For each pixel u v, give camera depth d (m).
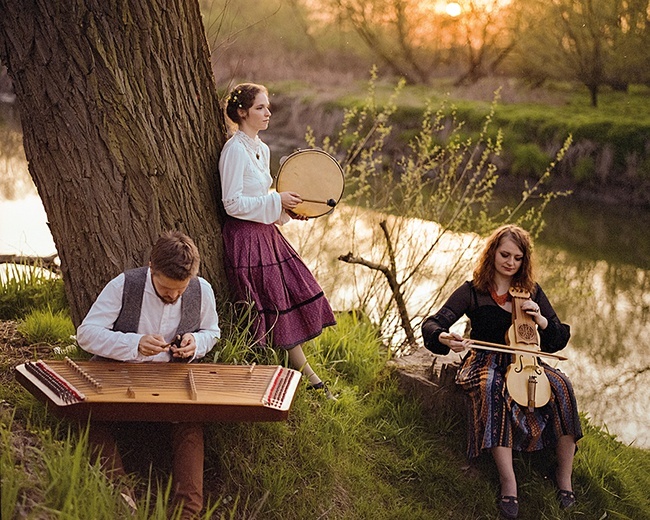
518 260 4.03
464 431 4.26
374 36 20.80
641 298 8.12
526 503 3.95
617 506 4.10
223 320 4.06
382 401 4.41
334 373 4.77
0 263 5.70
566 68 15.86
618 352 6.90
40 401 3.34
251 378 3.38
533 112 14.34
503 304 4.09
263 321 4.09
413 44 20.34
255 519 3.44
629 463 4.54
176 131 3.88
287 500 3.57
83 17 3.56
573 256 9.55
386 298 6.38
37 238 7.55
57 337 4.29
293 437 3.82
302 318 4.18
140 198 3.80
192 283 3.50
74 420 3.27
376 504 3.75
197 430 3.31
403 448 4.15
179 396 3.17
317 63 21.38
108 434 3.27
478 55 18.98
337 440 4.00
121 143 3.71
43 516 2.60
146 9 3.68
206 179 4.06
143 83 3.74
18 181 10.10
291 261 4.20
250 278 4.10
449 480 3.98
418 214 6.53
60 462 2.81
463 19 18.84
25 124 3.74
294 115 16.64
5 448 2.84
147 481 3.39
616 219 11.40
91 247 3.81
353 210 7.79
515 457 4.11
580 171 12.66
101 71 3.63
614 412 5.90
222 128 4.19
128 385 3.21
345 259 5.65
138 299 3.37
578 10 15.55
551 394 3.97
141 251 3.83
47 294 4.91
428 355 4.73
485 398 3.91
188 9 3.88
